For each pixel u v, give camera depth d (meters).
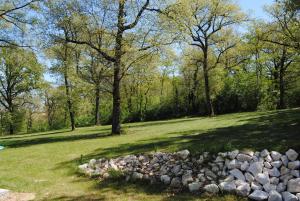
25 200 9.73
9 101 46.78
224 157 10.49
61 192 10.29
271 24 33.59
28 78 43.72
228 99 49.59
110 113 53.00
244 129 15.60
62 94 30.56
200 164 10.73
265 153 10.22
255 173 9.55
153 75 24.75
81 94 29.83
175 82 55.31
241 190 9.02
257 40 35.91
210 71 43.69
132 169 11.54
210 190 9.34
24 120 52.78
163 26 20.94
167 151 12.38
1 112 47.16
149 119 54.62
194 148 11.88
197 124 22.75
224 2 34.88
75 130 33.09
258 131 14.17
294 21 28.80
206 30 36.44
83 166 12.59
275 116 20.73
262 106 46.22
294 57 41.41
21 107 48.84
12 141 25.02
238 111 48.78
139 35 20.67
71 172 12.28
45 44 21.81
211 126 19.61
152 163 11.65
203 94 51.97
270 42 36.00
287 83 47.16
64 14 20.88
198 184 9.67
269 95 46.69
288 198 8.43
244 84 47.94
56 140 22.19
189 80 53.47
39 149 17.58
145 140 16.28
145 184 10.49
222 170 10.12
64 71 26.91
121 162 12.33
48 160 14.23
